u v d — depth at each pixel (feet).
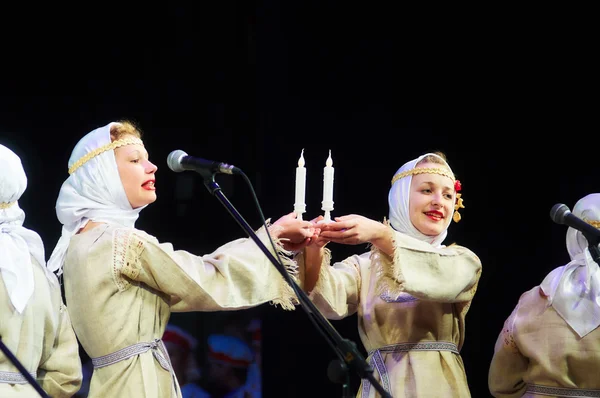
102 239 17.37
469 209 29.19
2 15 29.01
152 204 30.35
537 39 28.84
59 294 17.76
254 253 18.26
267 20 30.53
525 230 28.76
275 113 30.35
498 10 29.17
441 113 29.48
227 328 30.66
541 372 20.03
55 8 29.45
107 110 29.60
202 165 16.72
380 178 29.60
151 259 17.37
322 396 30.07
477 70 29.32
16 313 16.60
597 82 28.27
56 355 17.51
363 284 21.02
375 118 29.81
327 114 30.09
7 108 28.81
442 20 29.60
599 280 19.85
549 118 28.71
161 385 17.44
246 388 30.27
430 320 20.15
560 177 28.50
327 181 19.27
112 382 16.97
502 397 21.38
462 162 29.35
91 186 18.06
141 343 17.37
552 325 20.03
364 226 19.11
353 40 30.07
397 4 29.86
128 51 30.01
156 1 30.32
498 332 28.71
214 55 30.58
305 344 30.35
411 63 29.73
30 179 28.63
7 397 16.10
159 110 30.19
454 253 20.06
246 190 30.50
